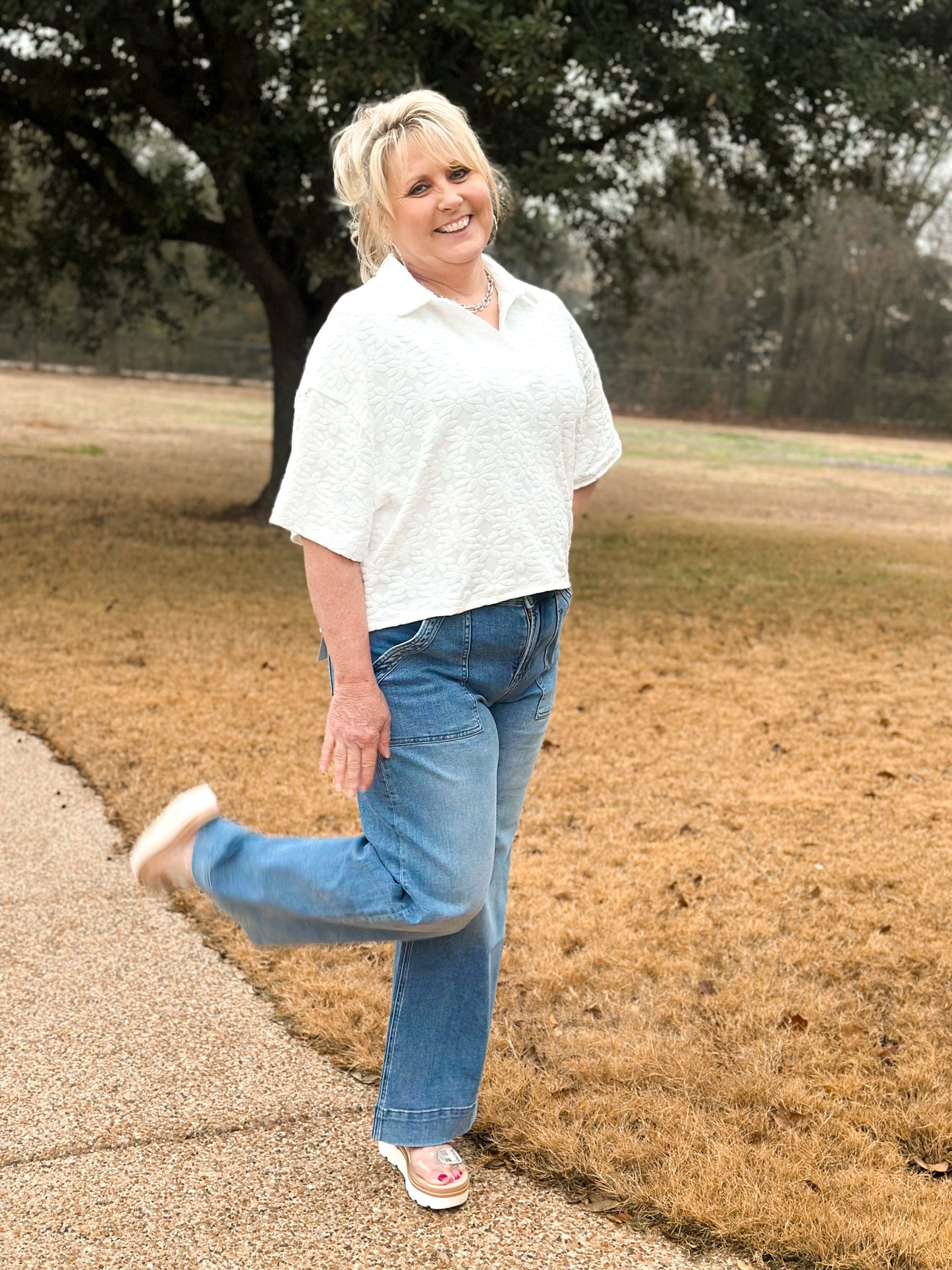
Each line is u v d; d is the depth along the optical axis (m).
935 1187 2.23
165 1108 2.41
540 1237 2.05
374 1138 2.14
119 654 6.14
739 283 39.94
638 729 5.34
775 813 4.33
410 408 1.85
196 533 10.35
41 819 4.00
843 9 8.78
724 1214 2.10
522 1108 2.42
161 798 4.18
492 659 1.93
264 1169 2.21
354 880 1.92
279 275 10.74
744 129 10.27
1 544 9.15
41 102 9.57
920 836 4.14
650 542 11.82
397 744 1.92
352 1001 2.84
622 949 3.19
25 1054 2.59
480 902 1.95
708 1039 2.74
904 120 9.52
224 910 2.06
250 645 6.48
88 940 3.16
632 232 12.62
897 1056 2.70
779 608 8.53
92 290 12.78
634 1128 2.39
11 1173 2.17
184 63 9.62
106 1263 1.95
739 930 3.33
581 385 2.02
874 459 27.33
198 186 9.39
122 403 27.98
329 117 8.10
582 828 4.11
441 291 1.99
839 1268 1.99
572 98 9.52
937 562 11.42
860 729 5.50
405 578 1.90
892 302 38.75
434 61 8.30
